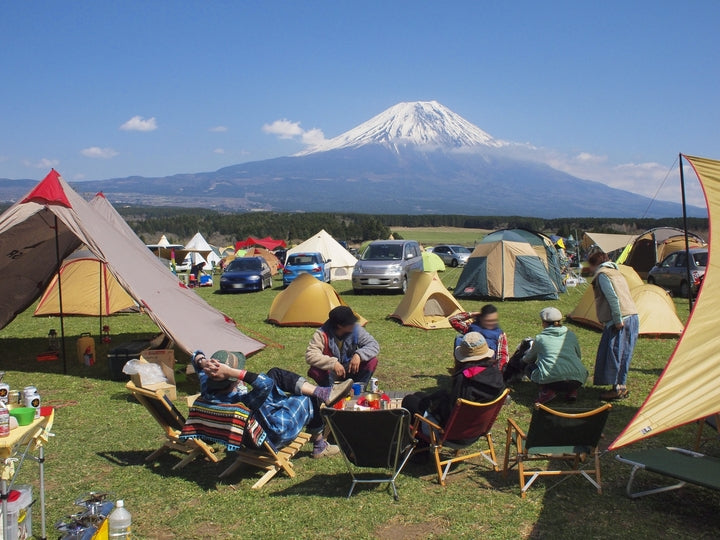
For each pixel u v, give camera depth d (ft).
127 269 29.71
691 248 69.05
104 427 22.77
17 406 14.52
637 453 16.25
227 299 69.97
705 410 15.08
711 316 16.58
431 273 46.83
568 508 15.66
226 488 17.21
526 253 62.44
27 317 53.01
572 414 15.70
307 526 14.90
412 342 39.19
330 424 15.89
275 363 33.24
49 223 33.45
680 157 20.65
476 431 17.38
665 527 14.60
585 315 46.06
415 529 14.70
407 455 17.16
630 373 30.35
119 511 13.48
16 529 12.90
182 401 26.40
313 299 46.24
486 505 15.88
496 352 25.63
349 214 388.16
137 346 30.96
